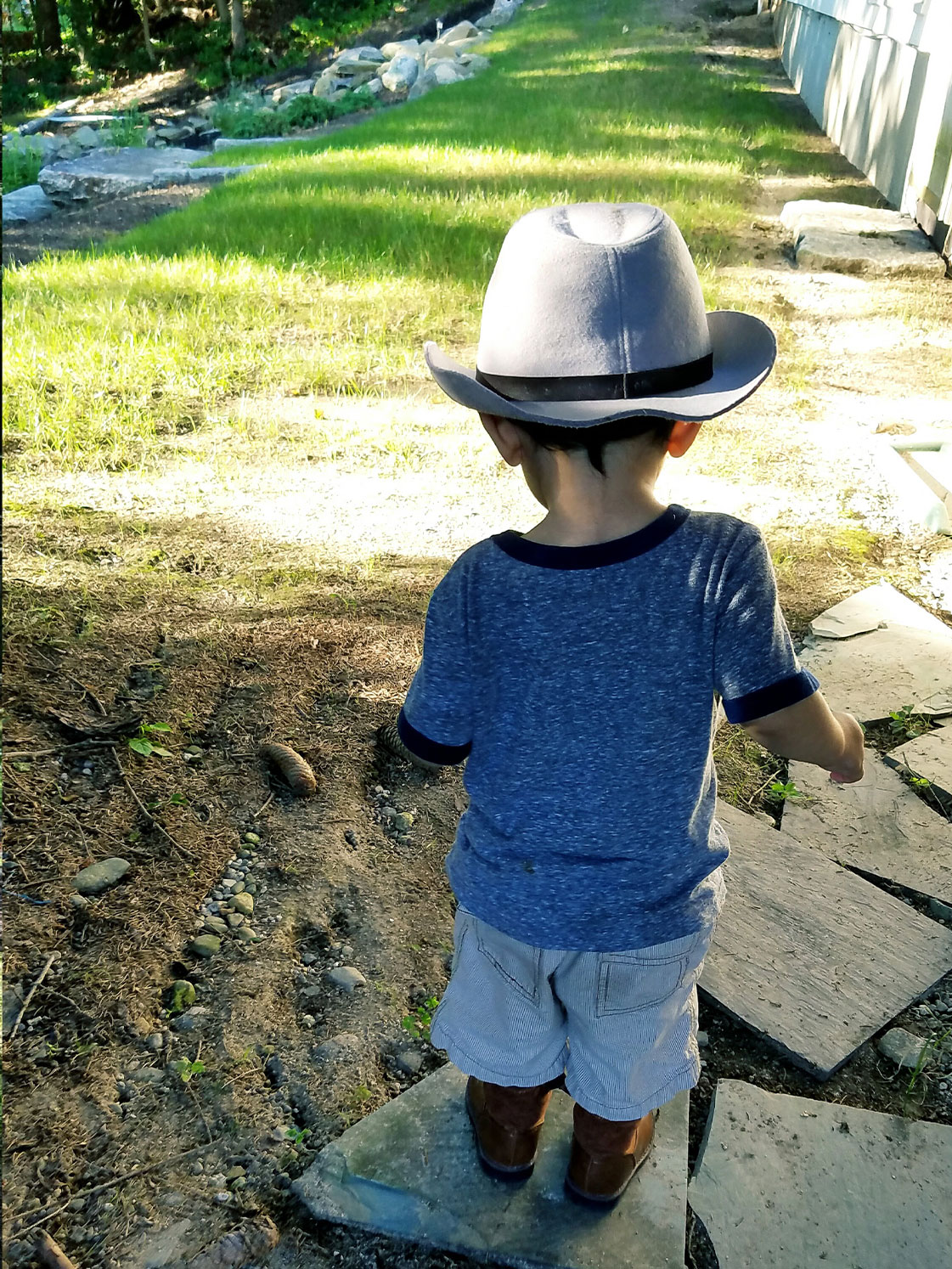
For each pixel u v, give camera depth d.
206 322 7.13
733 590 1.52
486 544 1.61
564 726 1.56
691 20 27.30
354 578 4.23
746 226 10.19
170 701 3.31
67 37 31.77
